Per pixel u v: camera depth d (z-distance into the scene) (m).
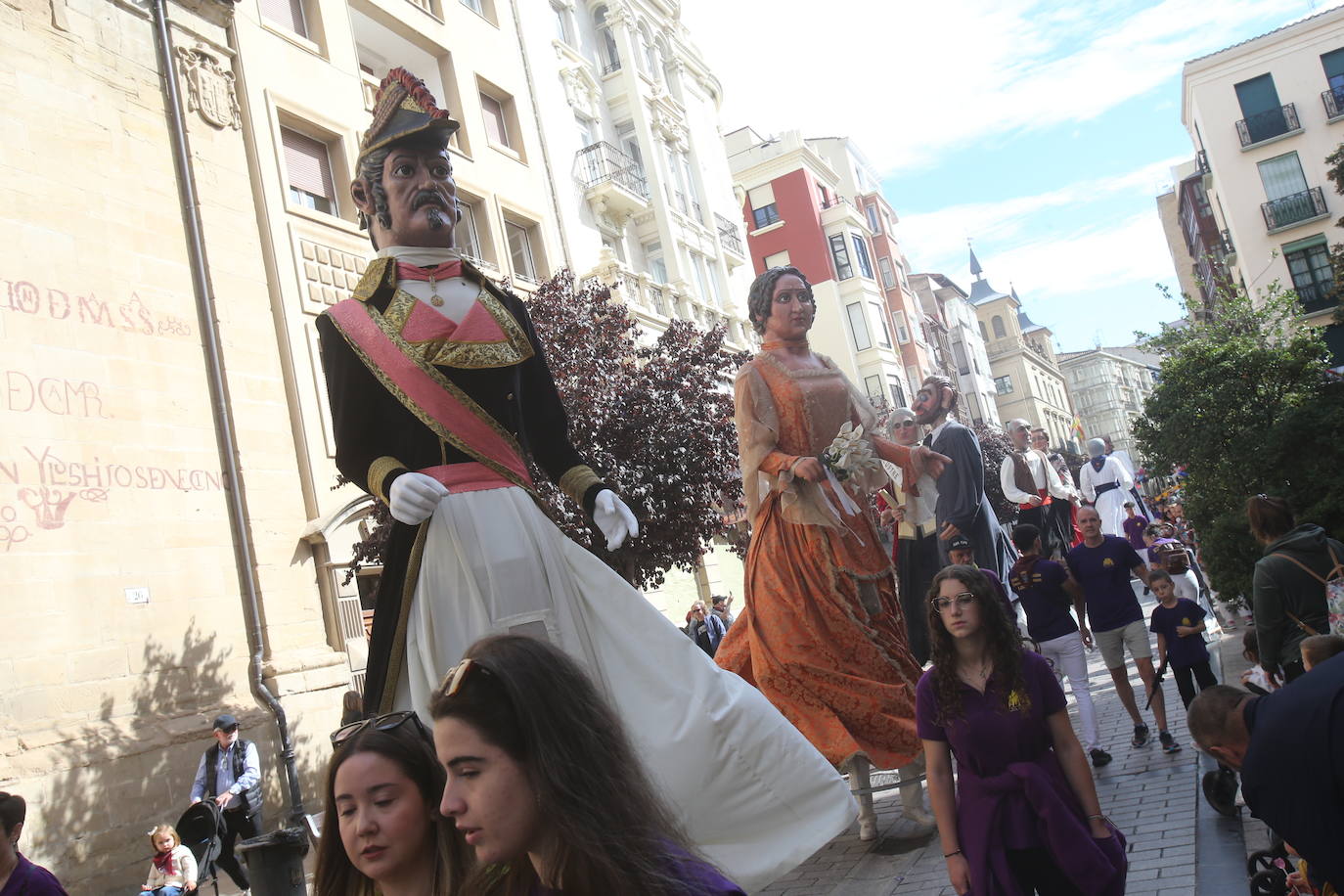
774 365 7.36
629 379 13.61
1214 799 6.10
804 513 6.90
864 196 63.25
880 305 56.50
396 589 3.50
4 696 11.05
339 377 3.65
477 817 1.83
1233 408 19.00
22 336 12.11
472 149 23.14
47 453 12.08
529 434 4.02
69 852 10.98
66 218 12.96
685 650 3.62
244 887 10.86
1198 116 43.62
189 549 13.53
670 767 3.40
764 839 3.52
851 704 6.77
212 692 13.30
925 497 7.78
